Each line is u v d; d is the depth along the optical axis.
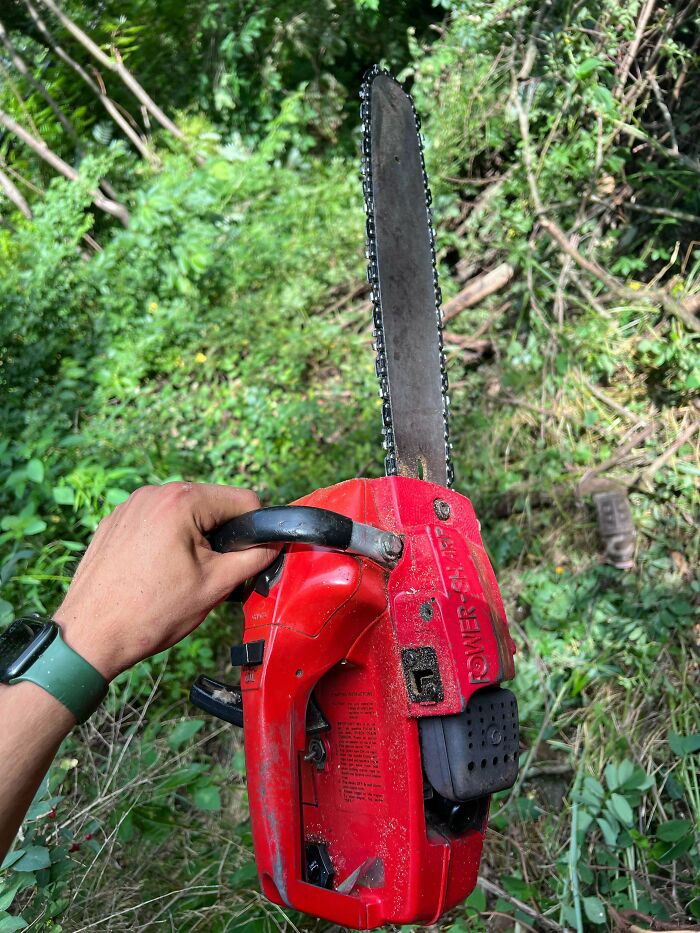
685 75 3.23
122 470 2.96
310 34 4.96
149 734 2.38
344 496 1.19
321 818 1.26
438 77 3.99
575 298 3.34
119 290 4.26
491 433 3.28
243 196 4.62
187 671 2.59
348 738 1.21
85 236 5.00
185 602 1.01
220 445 3.45
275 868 1.16
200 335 4.06
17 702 0.88
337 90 5.12
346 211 4.27
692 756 2.19
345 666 1.19
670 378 3.03
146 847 2.08
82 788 2.17
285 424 3.47
